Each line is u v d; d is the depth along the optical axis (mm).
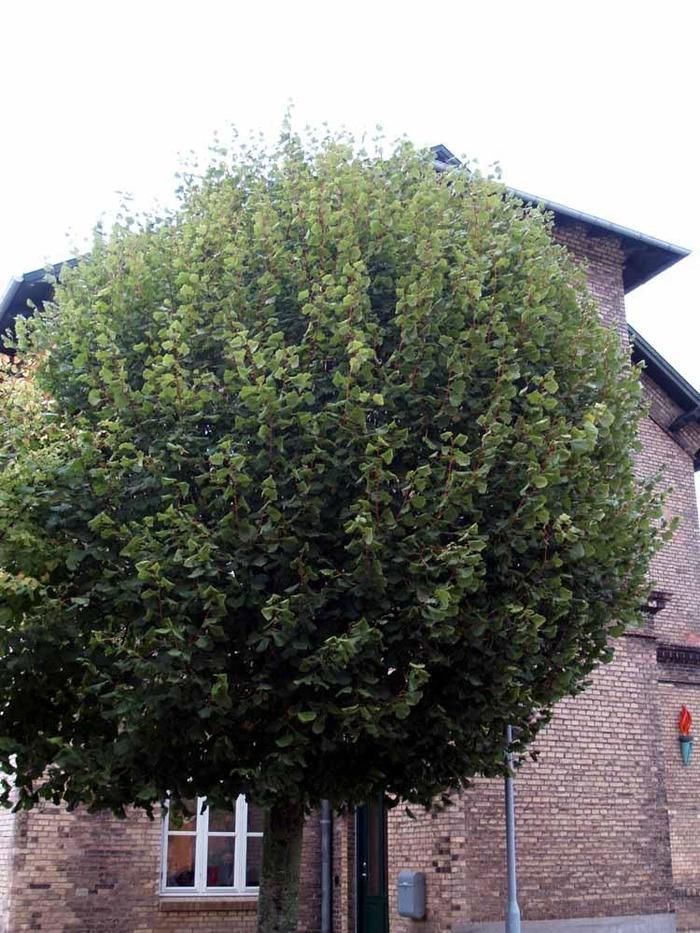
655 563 17609
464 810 12523
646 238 17328
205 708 7250
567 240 16812
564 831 13117
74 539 7742
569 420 8766
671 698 16641
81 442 7793
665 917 13445
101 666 7684
